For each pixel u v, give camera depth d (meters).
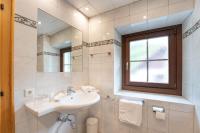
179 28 1.65
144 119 1.53
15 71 1.03
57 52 1.47
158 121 1.44
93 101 1.21
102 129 1.87
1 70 0.90
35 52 1.20
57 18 1.46
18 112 1.05
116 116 1.73
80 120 1.85
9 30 0.95
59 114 1.45
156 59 1.82
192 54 1.30
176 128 1.34
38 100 1.21
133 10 1.65
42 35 1.28
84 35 1.95
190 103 1.29
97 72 1.94
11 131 0.94
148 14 1.55
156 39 1.82
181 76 1.62
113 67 1.78
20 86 1.06
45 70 1.31
